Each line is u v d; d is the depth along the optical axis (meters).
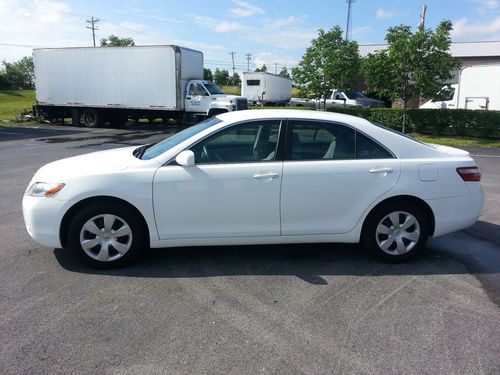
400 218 4.37
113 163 4.20
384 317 3.36
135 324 3.21
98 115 23.36
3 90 62.50
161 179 4.03
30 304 3.49
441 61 17.16
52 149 13.76
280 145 4.20
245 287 3.85
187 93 21.70
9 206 6.54
